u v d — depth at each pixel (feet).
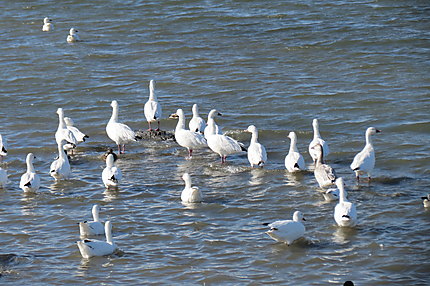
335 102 116.78
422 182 84.23
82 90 127.65
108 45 155.74
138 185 85.81
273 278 62.64
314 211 76.33
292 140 89.66
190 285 61.93
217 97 122.62
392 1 178.40
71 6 187.73
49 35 164.66
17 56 148.77
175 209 77.97
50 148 99.96
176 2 185.37
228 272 63.87
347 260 65.36
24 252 68.54
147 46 153.79
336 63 138.31
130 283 62.39
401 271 63.31
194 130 102.63
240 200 80.18
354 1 180.55
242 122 110.22
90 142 103.76
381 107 113.29
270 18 169.99
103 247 67.26
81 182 87.04
